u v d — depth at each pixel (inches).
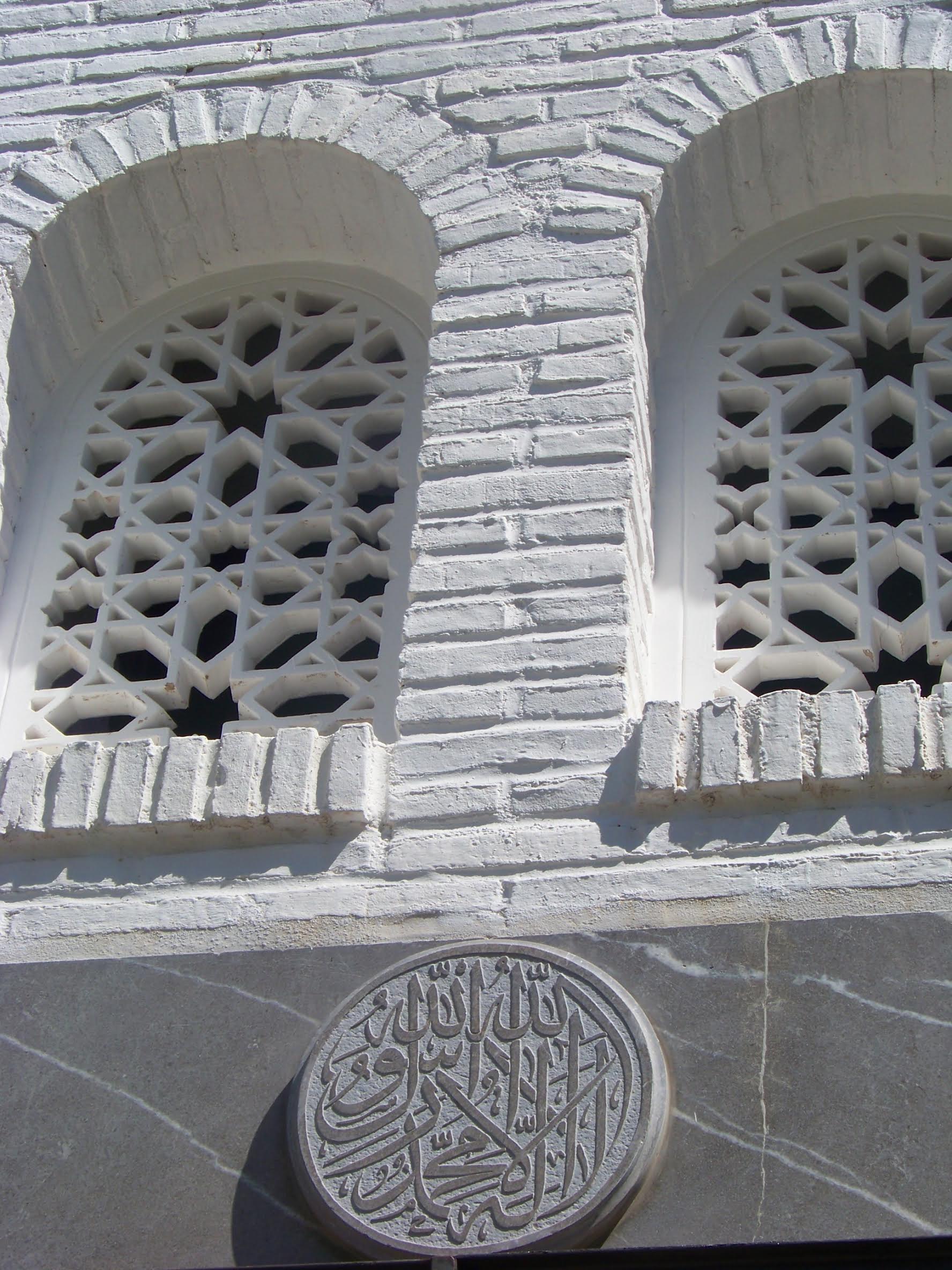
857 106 267.4
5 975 204.8
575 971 189.3
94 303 285.9
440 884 203.6
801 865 196.7
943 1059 179.0
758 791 201.9
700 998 187.6
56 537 262.7
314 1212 179.8
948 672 229.0
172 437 270.8
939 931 188.7
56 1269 180.7
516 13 285.1
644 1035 183.0
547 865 202.7
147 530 258.2
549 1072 182.7
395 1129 182.1
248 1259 178.9
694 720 207.2
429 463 238.2
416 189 269.0
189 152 280.1
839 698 204.5
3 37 300.0
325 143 275.4
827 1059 180.9
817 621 264.4
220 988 199.3
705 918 194.5
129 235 285.1
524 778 209.6
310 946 201.3
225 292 287.9
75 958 205.3
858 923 190.9
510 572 226.4
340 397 274.8
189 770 214.4
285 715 257.0
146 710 243.8
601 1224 173.2
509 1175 176.9
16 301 275.3
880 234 271.1
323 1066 187.8
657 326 264.4
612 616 220.7
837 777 199.2
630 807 205.2
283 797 209.8
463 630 222.2
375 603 243.1
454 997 189.9
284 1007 196.4
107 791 215.0
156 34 295.6
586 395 241.8
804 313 279.4
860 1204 171.3
